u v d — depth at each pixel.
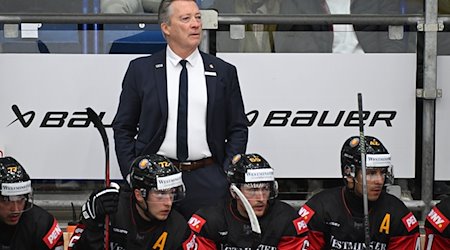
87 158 14.13
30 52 14.06
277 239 11.94
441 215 12.37
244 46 14.14
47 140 14.09
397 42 14.22
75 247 11.16
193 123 12.66
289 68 14.14
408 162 14.26
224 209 12.03
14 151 14.09
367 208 11.76
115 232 11.48
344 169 12.34
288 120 14.16
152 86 12.69
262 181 11.59
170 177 11.04
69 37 14.11
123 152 12.78
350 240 12.43
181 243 11.45
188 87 12.67
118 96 14.12
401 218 12.41
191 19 12.56
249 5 14.37
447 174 14.30
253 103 14.13
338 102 14.13
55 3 14.33
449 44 14.28
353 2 14.41
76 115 14.09
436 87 14.23
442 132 14.28
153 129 12.70
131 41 14.13
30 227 11.55
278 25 14.16
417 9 14.42
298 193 14.25
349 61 14.12
